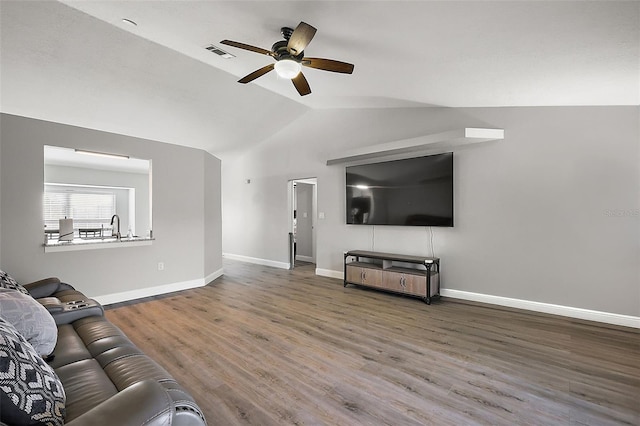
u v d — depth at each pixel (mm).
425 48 2520
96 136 3824
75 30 3162
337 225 5469
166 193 4527
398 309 3713
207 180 5148
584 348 2641
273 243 6684
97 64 3684
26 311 1537
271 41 2896
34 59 3426
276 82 4406
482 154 3938
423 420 1745
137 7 2658
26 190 3359
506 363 2391
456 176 4137
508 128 3766
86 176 7641
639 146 3105
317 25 2398
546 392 2010
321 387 2072
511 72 2764
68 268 3656
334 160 5215
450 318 3395
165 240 4512
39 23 3025
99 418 870
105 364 1543
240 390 2035
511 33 2115
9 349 916
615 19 1810
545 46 2227
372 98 4336
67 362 1541
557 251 3496
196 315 3508
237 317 3439
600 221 3277
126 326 3168
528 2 1749
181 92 4516
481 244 3971
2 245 3225
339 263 5445
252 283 5094
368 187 4914
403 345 2715
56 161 6668
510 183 3762
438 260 4152
